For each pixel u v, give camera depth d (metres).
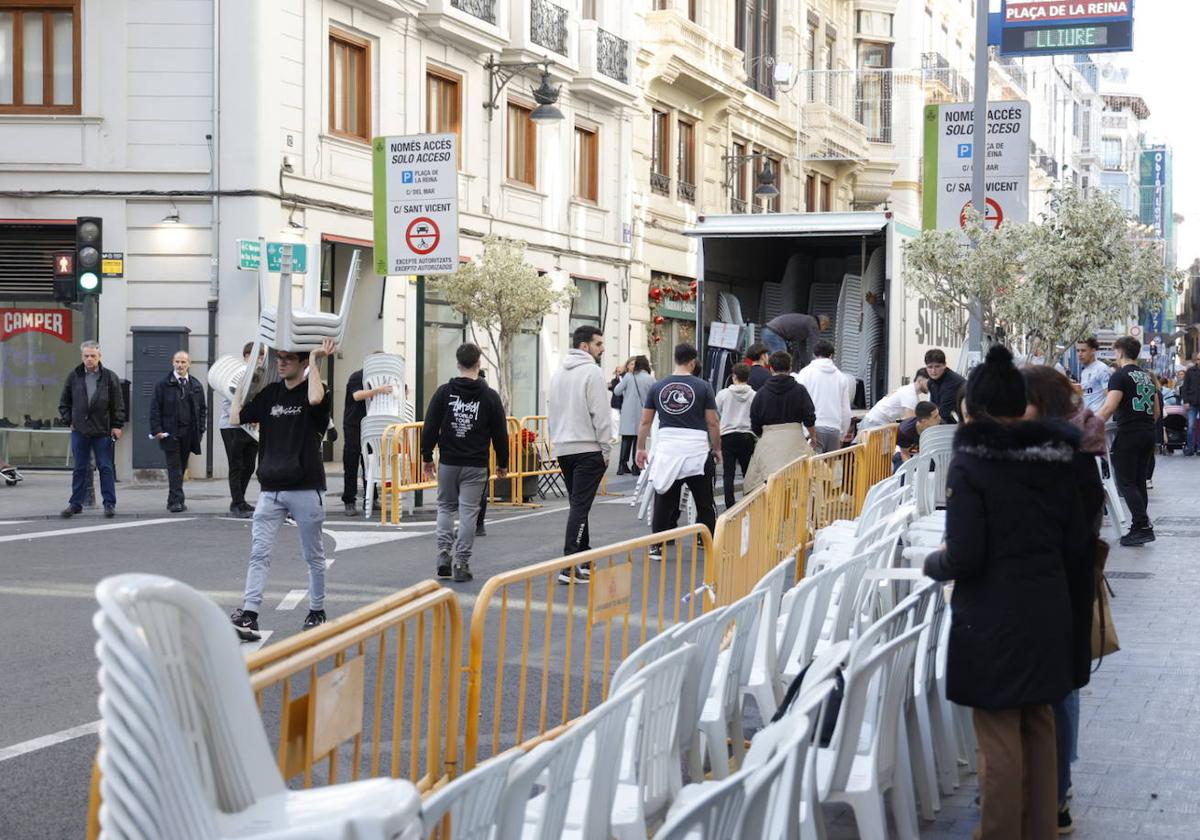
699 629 6.64
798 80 50.03
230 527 19.36
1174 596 14.23
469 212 32.34
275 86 27.08
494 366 33.47
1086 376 24.59
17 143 27.22
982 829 6.10
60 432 27.75
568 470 15.85
